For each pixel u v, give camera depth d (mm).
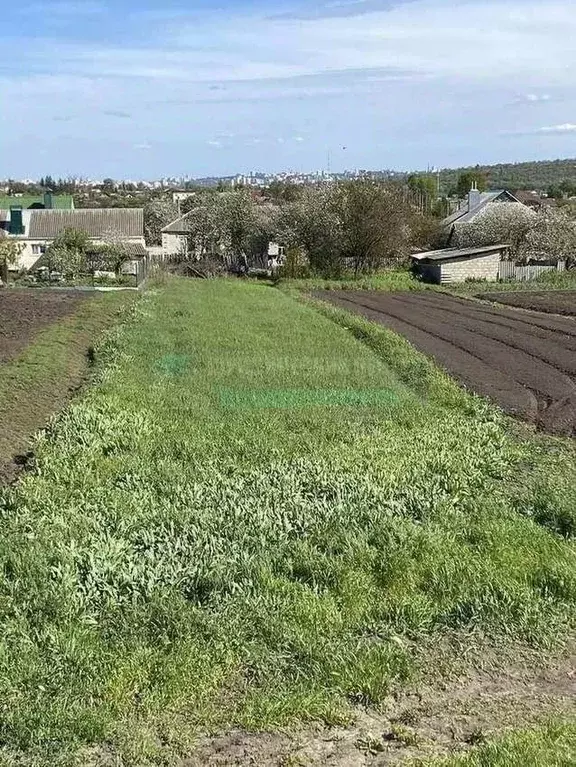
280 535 7535
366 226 56031
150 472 9422
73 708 4973
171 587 6453
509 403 14234
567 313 31609
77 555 6844
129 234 72000
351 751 4773
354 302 37031
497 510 8508
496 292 43125
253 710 5102
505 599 6535
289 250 57031
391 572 6961
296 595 6461
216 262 65062
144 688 5281
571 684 5609
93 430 11078
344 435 11352
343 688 5395
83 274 44969
